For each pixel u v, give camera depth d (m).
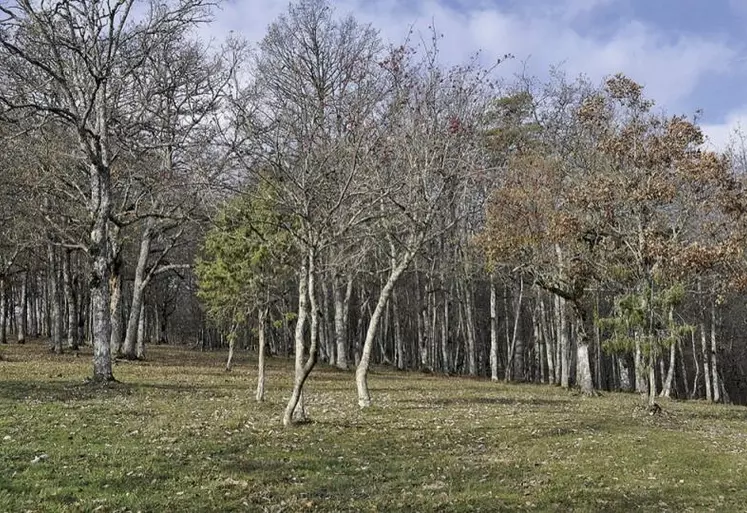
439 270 39.31
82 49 20.80
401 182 16.72
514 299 45.78
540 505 9.27
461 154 19.94
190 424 13.91
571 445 13.74
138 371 26.78
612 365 50.56
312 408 17.97
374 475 10.52
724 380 46.75
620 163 21.78
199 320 56.31
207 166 20.95
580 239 25.11
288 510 8.51
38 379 20.95
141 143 25.77
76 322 35.06
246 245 18.16
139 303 33.56
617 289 28.97
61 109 20.25
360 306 46.09
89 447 11.20
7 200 28.08
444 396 22.84
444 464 11.52
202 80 25.47
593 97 28.47
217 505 8.46
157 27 22.42
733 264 24.00
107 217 21.47
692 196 21.72
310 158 14.91
